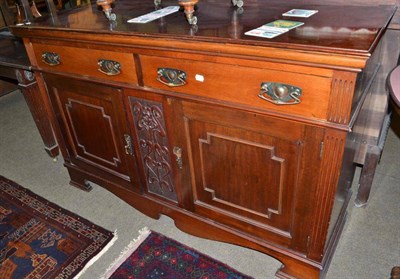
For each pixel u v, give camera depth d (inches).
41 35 51.1
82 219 63.3
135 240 57.9
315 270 45.7
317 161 37.7
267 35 35.7
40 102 74.9
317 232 42.7
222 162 45.6
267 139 39.8
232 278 50.4
